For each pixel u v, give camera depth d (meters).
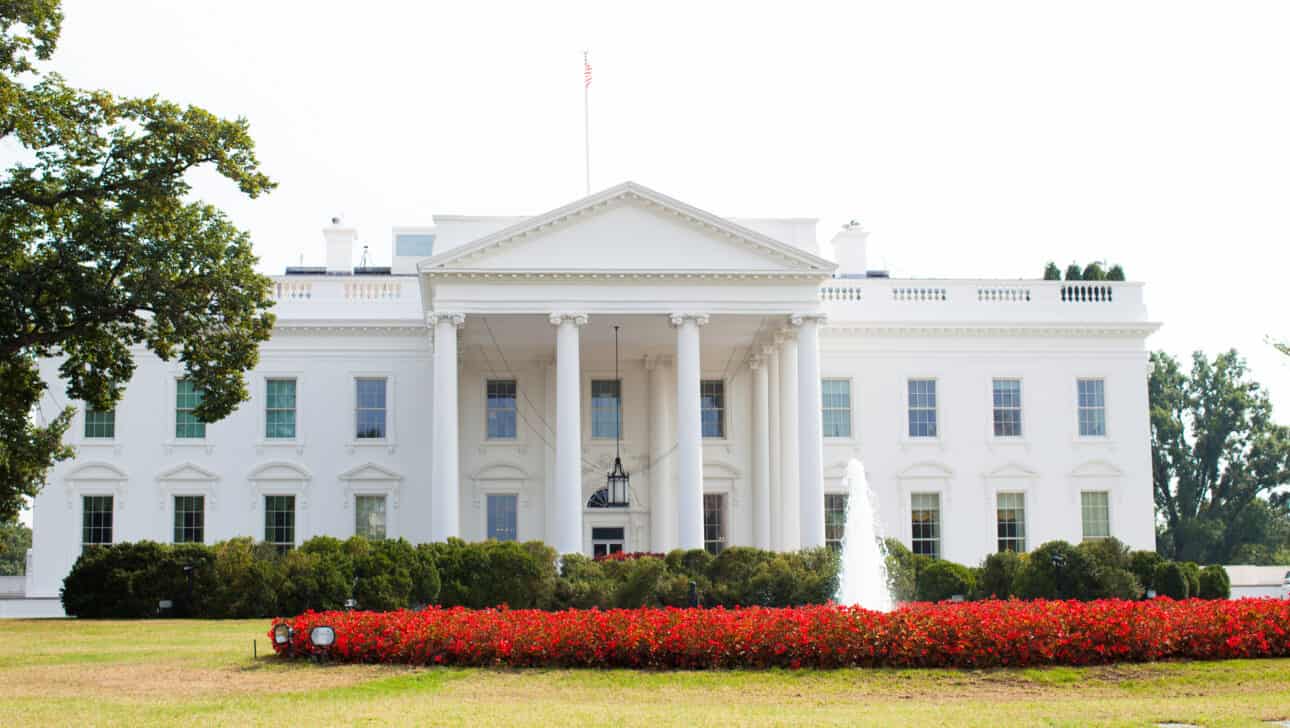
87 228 28.62
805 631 20.25
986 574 37.31
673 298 42.50
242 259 32.03
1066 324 50.75
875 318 50.16
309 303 49.12
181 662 21.53
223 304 31.33
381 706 16.23
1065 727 14.84
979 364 50.69
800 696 17.59
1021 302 51.19
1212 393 84.00
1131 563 36.91
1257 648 21.12
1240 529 82.25
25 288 28.27
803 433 42.19
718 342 48.25
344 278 49.41
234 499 47.97
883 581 36.56
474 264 42.00
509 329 44.72
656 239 42.75
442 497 40.81
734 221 45.34
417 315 49.31
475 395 49.72
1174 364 85.75
